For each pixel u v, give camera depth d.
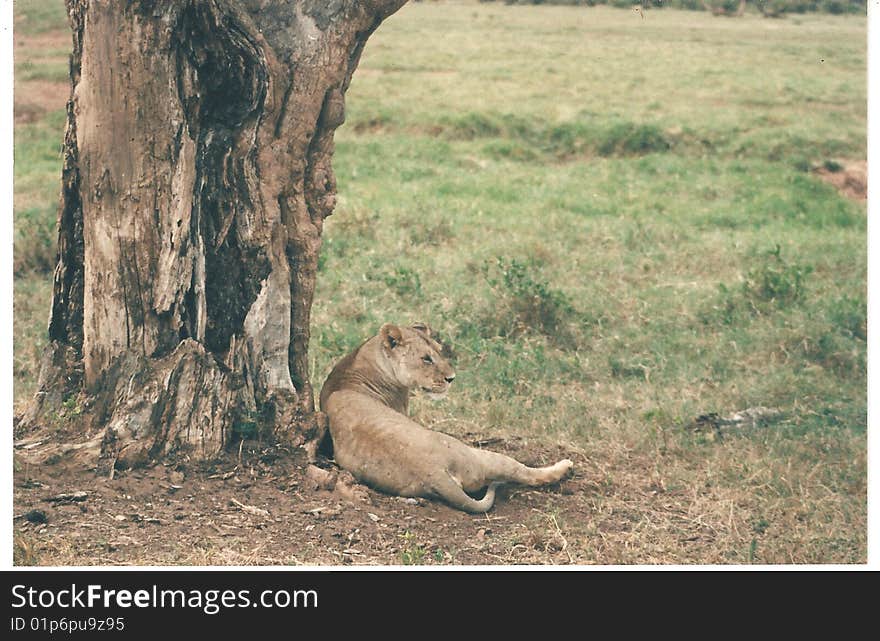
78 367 6.76
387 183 18.75
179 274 6.55
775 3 48.19
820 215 17.72
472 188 18.52
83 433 6.55
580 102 27.28
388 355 7.43
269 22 6.72
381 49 35.75
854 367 10.02
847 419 8.73
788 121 25.06
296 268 7.09
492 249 13.71
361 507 6.46
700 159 22.23
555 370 9.73
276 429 6.89
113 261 6.51
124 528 5.94
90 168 6.46
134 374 6.56
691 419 8.62
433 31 41.06
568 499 7.07
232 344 6.79
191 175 6.51
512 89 29.05
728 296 11.88
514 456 7.72
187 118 6.46
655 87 29.88
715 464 7.75
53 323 6.86
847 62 35.44
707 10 48.91
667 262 13.78
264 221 6.73
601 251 14.20
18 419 6.81
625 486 7.39
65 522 5.91
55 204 15.14
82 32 6.41
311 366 9.30
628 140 23.12
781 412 8.94
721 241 14.91
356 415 6.89
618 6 47.97
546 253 13.51
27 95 23.86
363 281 12.12
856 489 7.47
